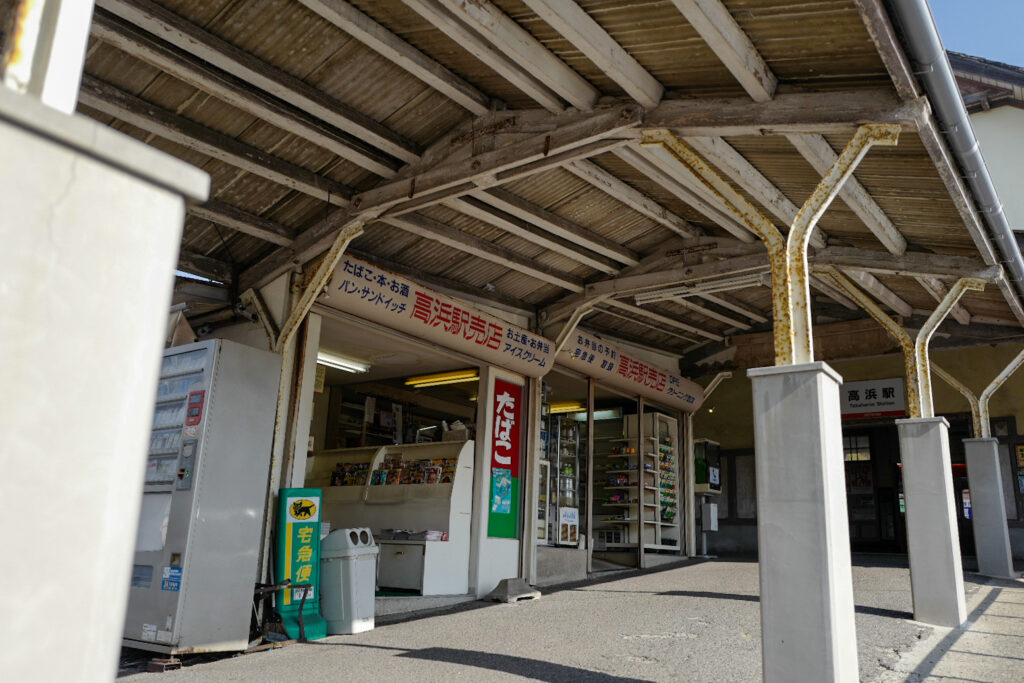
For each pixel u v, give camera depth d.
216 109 5.39
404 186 6.07
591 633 5.96
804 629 3.38
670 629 6.07
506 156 5.52
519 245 8.11
